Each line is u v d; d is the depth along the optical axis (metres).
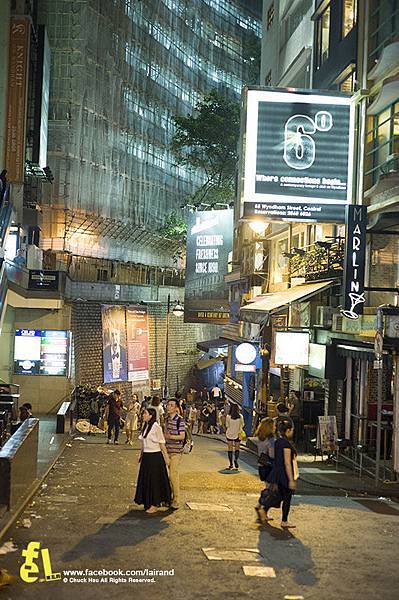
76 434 27.38
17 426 19.56
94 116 52.06
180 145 58.25
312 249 24.86
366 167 20.72
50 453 19.67
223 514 12.05
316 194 21.14
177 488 12.34
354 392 20.14
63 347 32.38
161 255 63.38
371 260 19.70
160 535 10.44
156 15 62.69
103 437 26.78
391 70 19.45
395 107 19.55
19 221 32.78
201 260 41.94
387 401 19.50
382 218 18.67
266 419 12.18
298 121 21.28
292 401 22.33
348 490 15.19
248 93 21.27
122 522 11.19
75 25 49.53
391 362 19.42
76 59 49.59
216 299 41.50
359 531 11.29
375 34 21.00
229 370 39.81
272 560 9.39
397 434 16.38
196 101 71.94
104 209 53.72
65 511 11.86
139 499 11.98
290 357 21.08
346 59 23.30
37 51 35.31
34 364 32.28
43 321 32.38
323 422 18.72
